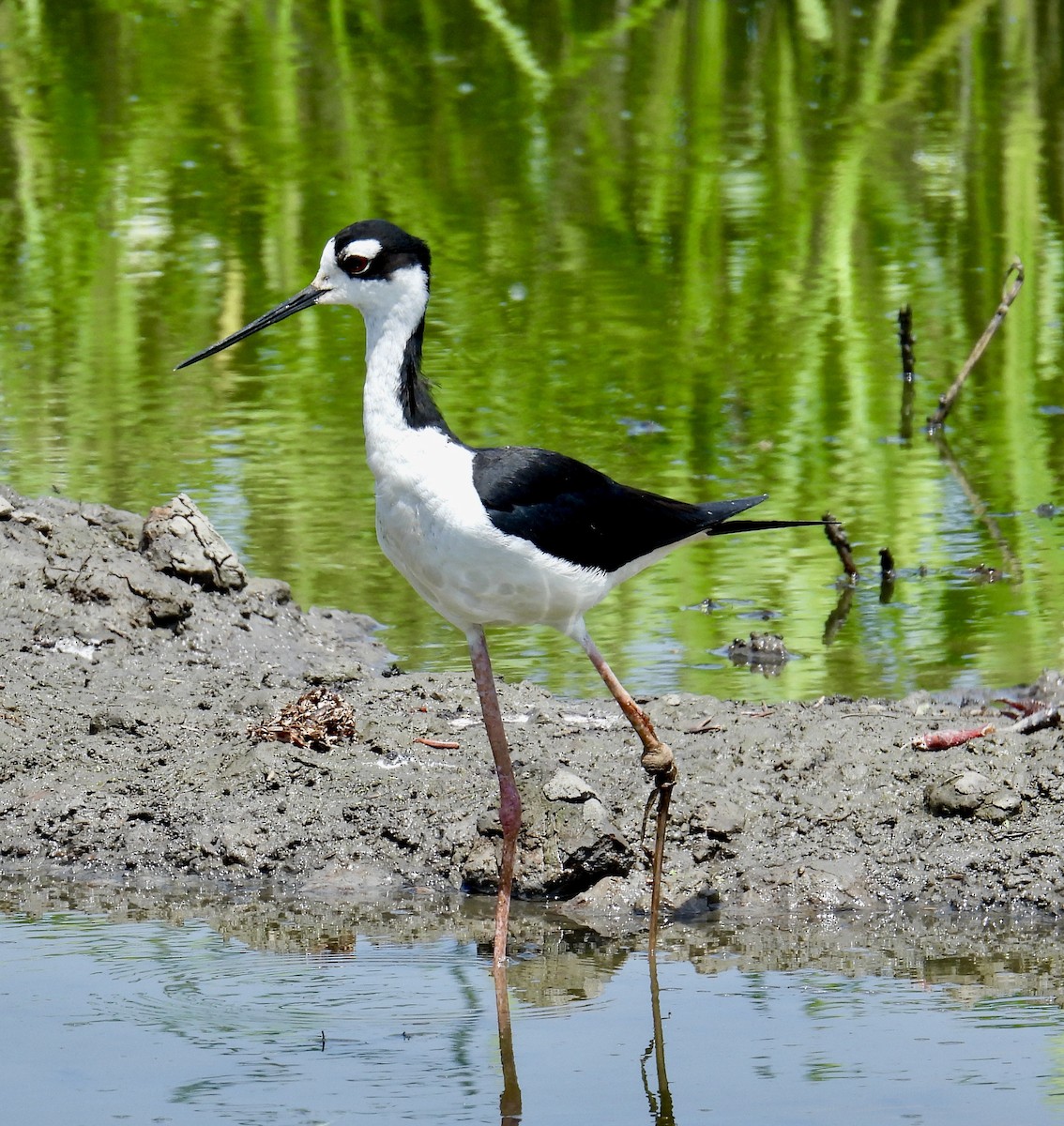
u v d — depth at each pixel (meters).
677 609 12.66
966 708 10.42
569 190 22.75
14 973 8.02
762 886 8.89
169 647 11.47
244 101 26.47
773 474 14.87
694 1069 7.00
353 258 8.14
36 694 10.72
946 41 28.97
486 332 18.44
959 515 14.21
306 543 13.46
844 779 9.57
